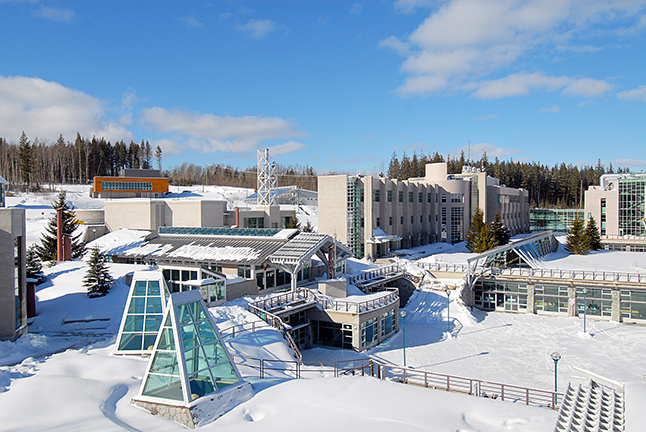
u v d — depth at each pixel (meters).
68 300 35.75
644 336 38.56
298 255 36.06
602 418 16.75
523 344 36.62
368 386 18.08
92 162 161.12
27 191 116.19
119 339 22.36
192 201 61.00
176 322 15.83
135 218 61.22
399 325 41.72
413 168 162.50
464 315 43.34
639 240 81.69
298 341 33.75
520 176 168.88
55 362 19.50
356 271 53.28
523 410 16.73
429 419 14.94
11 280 25.88
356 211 67.19
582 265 60.47
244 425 14.47
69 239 50.25
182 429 14.27
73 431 13.20
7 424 13.55
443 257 66.75
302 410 15.48
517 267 59.50
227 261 37.88
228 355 17.19
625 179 90.31
